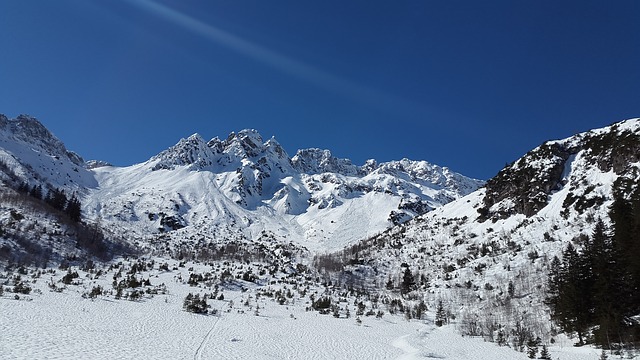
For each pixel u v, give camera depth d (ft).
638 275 159.74
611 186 302.04
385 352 144.46
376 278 392.27
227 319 180.04
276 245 637.71
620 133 345.72
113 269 292.40
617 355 135.44
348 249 585.22
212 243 586.04
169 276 283.79
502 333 190.80
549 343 174.70
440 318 232.53
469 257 349.00
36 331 109.09
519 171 426.10
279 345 139.64
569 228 291.58
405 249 453.17
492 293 255.70
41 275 228.02
